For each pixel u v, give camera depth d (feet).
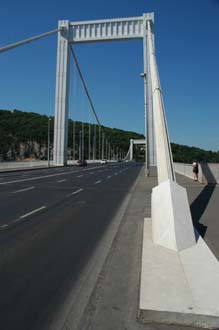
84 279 18.54
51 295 16.46
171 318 13.73
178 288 16.24
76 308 15.15
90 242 26.35
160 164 39.34
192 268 18.89
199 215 36.45
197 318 13.60
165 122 45.32
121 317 14.23
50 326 13.62
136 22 196.03
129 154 547.90
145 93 115.24
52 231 29.99
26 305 15.39
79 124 431.43
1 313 14.66
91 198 54.49
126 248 24.70
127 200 52.34
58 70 217.36
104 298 16.10
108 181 92.79
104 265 20.79
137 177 110.73
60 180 94.79
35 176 111.34
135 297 16.19
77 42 213.87
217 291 15.92
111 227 31.99
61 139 218.38
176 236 22.81
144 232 28.09
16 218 35.76
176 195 25.57
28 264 20.86
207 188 66.64
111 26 200.54
